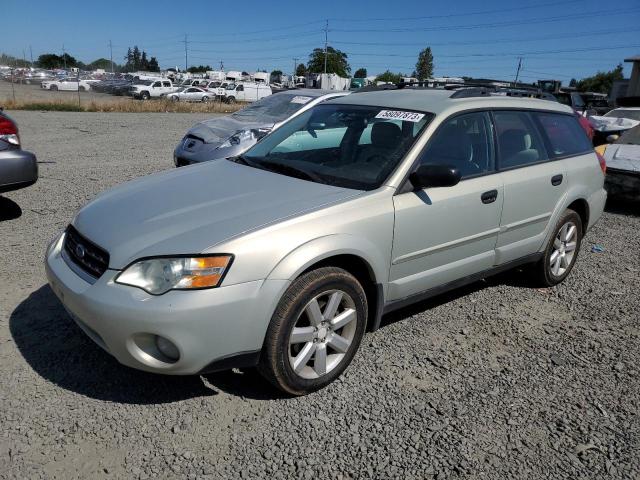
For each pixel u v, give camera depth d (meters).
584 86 81.81
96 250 2.98
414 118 3.86
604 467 2.78
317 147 4.06
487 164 4.13
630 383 3.55
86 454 2.66
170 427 2.88
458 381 3.46
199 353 2.77
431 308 4.53
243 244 2.82
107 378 3.26
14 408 2.95
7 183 5.75
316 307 3.11
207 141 8.14
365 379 3.43
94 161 10.61
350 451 2.78
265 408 3.08
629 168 8.27
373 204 3.33
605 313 4.62
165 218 3.08
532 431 3.02
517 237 4.43
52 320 3.89
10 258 5.02
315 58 80.25
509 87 4.84
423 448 2.84
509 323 4.33
